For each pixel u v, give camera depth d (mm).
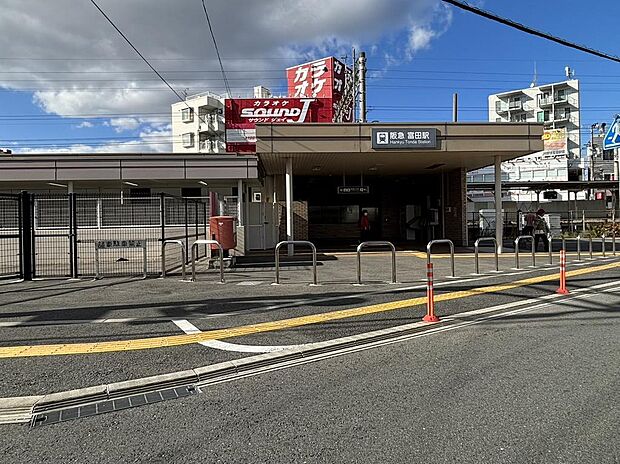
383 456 3373
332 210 28969
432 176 26125
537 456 3340
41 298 9523
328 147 17484
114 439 3705
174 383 4918
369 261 16672
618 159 34656
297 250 21734
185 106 74500
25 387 4715
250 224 21359
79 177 17547
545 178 45344
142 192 20688
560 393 4465
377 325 7215
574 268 14203
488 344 6184
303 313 8070
